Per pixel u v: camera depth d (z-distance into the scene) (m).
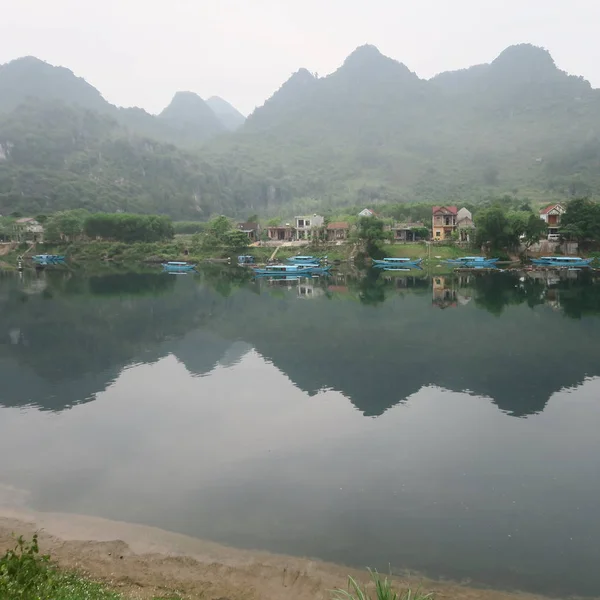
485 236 121.00
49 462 25.19
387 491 22.22
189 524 19.70
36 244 160.25
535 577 16.69
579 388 35.88
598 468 24.20
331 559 17.56
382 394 35.19
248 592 15.66
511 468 24.30
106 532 19.08
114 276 114.94
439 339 50.91
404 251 129.88
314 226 152.12
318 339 51.75
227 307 71.19
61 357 45.25
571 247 119.31
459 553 17.92
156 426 29.75
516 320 59.28
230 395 35.25
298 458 25.52
